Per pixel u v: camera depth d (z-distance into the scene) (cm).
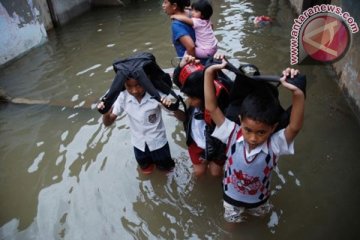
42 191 347
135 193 339
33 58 638
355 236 286
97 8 878
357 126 411
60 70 582
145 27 730
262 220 306
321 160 364
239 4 821
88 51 642
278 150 248
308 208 314
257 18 703
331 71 521
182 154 381
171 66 552
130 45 649
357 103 423
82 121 443
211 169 343
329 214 307
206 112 287
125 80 279
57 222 314
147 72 290
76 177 359
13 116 467
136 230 304
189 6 400
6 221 319
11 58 629
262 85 240
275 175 349
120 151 388
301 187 335
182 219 313
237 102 263
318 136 395
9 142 418
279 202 321
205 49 374
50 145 406
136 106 304
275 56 570
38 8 677
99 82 533
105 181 353
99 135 414
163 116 441
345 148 378
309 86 489
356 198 321
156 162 343
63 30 756
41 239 300
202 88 279
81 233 303
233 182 268
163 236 299
